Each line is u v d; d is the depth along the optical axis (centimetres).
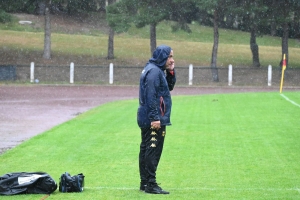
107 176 1530
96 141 2184
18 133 2448
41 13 9969
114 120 2892
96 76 6662
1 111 3341
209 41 9594
